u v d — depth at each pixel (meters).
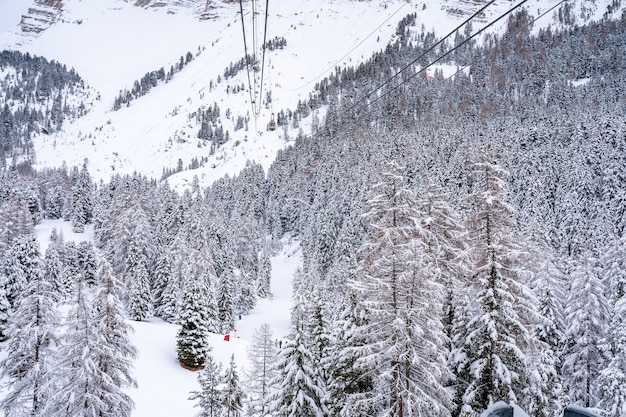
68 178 150.75
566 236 58.91
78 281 22.30
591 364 30.14
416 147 104.69
